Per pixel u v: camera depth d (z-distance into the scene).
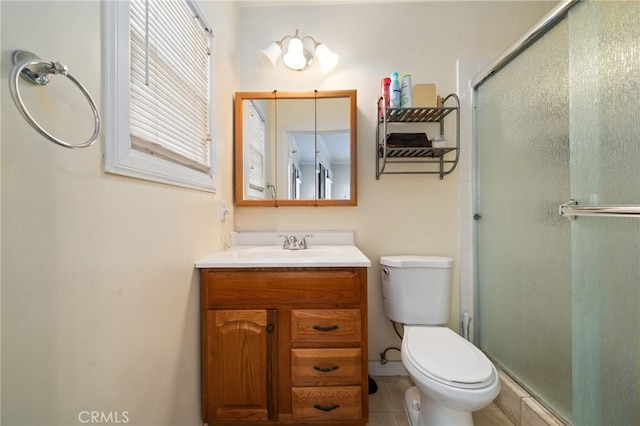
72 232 0.58
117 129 0.70
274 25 1.79
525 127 1.37
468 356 1.08
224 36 1.55
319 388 1.17
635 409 0.95
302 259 1.18
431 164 1.76
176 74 1.06
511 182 1.47
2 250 0.45
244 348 1.17
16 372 0.47
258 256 1.31
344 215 1.76
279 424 1.20
